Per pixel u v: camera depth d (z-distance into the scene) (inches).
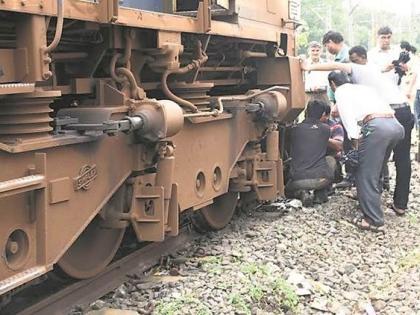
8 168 158.6
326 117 372.2
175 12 263.9
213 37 273.6
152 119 202.8
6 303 188.1
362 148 320.5
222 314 199.0
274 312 208.8
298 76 341.7
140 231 218.4
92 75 212.4
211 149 265.7
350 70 346.6
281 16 340.8
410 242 306.8
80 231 185.3
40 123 169.2
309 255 268.2
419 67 536.4
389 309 218.2
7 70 161.0
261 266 242.7
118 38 209.6
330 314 212.2
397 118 348.8
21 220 163.0
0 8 148.4
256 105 293.9
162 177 217.3
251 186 309.0
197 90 255.8
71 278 211.9
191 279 226.8
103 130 184.2
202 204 259.4
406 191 353.7
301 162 354.6
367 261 271.9
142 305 205.5
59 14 164.7
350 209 350.9
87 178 187.3
